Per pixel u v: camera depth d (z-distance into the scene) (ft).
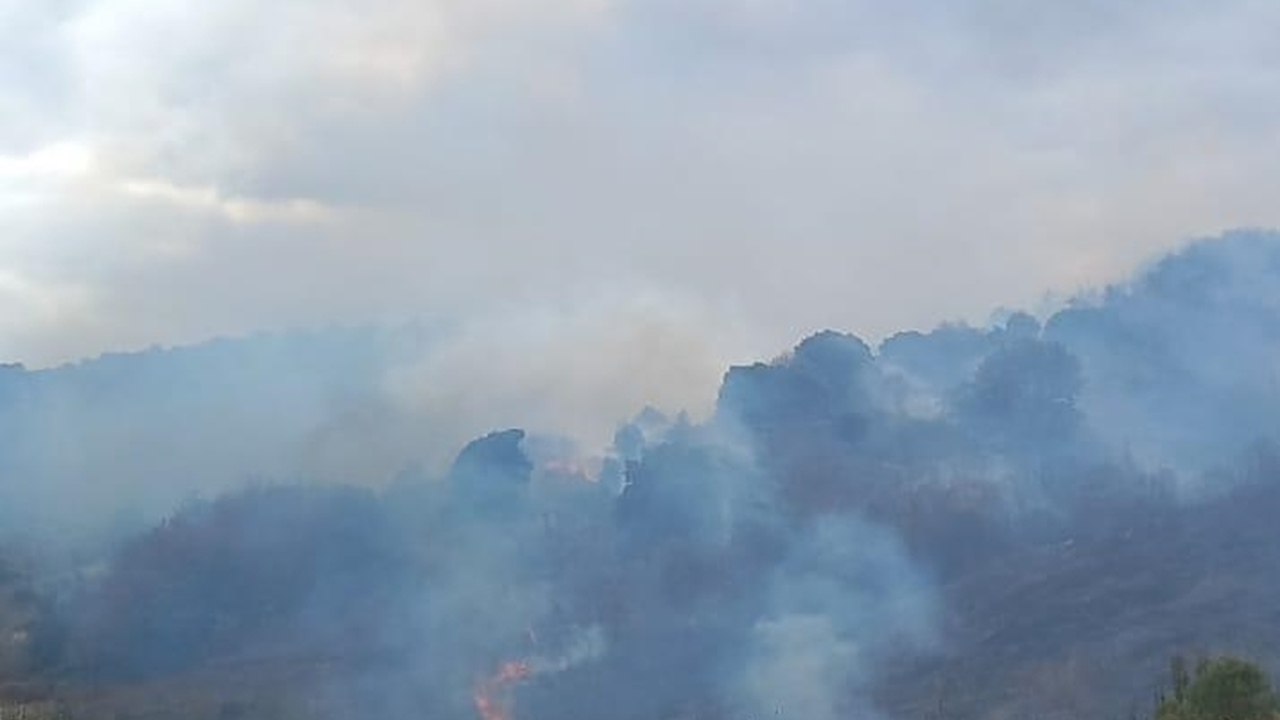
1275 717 170.91
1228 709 175.01
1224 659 179.22
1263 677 177.68
